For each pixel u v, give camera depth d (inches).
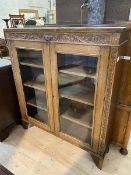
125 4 51.8
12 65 58.6
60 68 49.2
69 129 59.6
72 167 54.3
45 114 67.1
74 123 59.8
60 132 59.9
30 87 62.5
